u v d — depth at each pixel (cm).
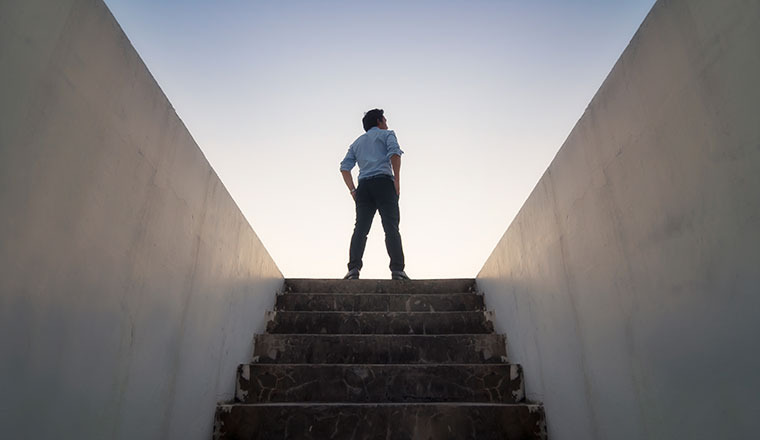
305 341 244
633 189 110
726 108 79
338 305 305
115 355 102
